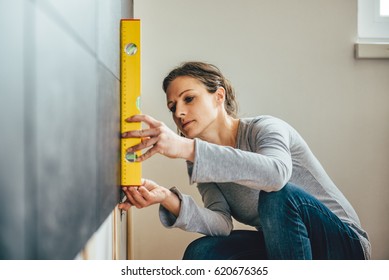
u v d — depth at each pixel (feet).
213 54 5.84
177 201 3.81
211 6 5.84
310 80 5.96
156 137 3.05
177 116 4.58
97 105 1.71
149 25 5.77
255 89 5.90
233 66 5.87
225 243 4.20
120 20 3.05
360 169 6.01
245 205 4.53
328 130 5.98
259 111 5.90
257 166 3.23
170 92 4.61
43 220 0.88
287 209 3.56
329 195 4.32
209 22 5.83
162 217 3.86
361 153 6.01
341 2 5.98
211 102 4.57
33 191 0.82
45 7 0.91
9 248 0.73
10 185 0.73
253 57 5.89
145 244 5.73
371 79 6.02
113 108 2.46
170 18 5.79
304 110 5.95
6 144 0.72
